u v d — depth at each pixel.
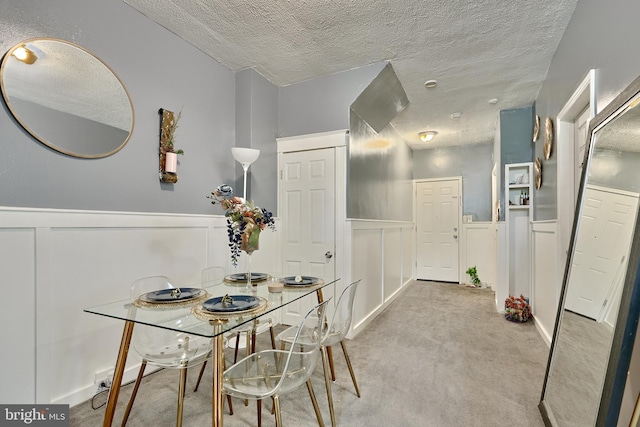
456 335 3.02
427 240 6.07
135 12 2.22
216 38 2.58
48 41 1.77
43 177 1.74
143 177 2.26
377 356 2.54
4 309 1.58
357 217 3.27
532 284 3.50
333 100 3.17
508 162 3.94
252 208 1.87
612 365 1.20
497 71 3.05
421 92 3.53
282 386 1.36
